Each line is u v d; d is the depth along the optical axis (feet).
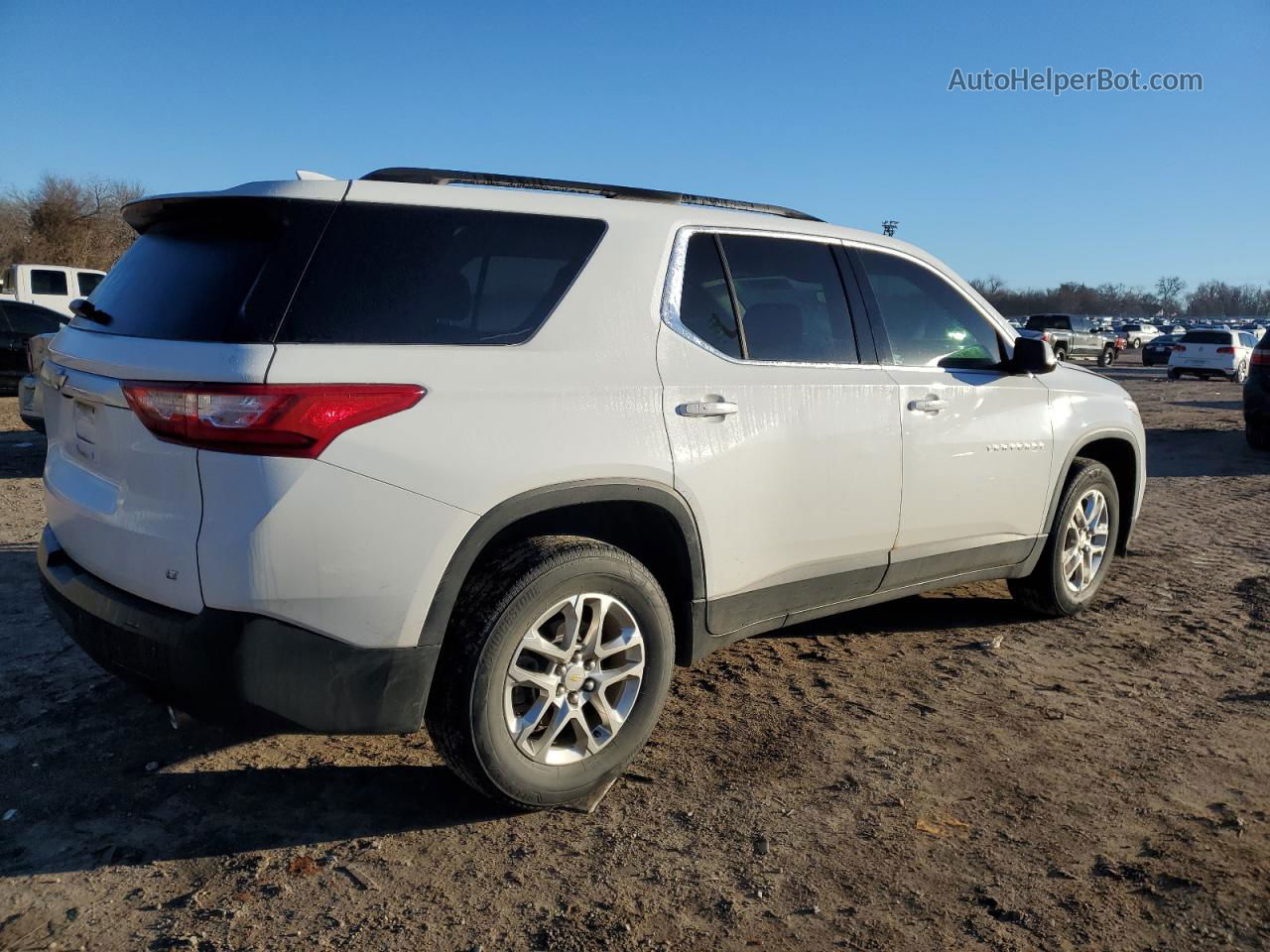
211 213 8.95
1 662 13.08
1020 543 14.76
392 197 8.98
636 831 9.36
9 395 46.03
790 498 11.21
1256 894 8.41
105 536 8.82
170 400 8.02
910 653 14.48
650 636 9.93
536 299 9.55
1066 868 8.83
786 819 9.61
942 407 13.00
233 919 7.91
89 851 8.85
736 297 11.17
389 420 8.24
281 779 10.23
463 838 9.19
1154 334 176.65
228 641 7.92
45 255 136.26
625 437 9.60
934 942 7.78
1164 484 30.76
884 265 13.16
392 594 8.31
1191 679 13.51
